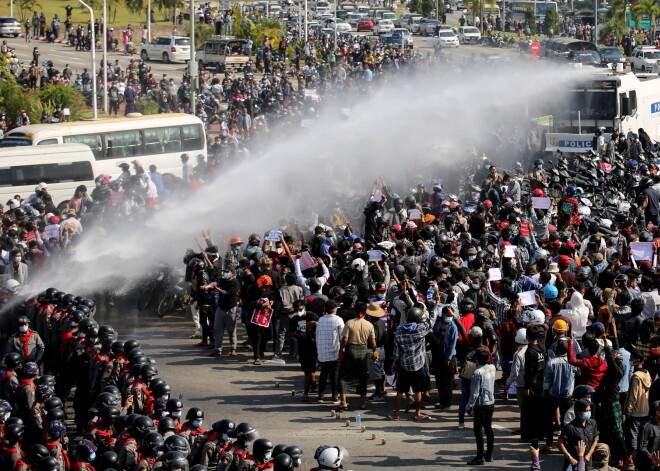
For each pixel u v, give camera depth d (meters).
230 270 30.67
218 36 106.75
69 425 25.55
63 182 50.75
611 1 171.25
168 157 57.91
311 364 26.59
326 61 102.56
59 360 26.03
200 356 30.94
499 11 162.25
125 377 21.92
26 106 75.62
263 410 25.88
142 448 17.73
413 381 24.66
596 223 33.44
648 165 52.38
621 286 25.00
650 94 64.88
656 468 19.44
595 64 94.94
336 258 30.31
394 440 23.53
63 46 122.56
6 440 19.12
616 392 21.50
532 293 24.80
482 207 35.16
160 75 100.56
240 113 72.06
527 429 22.47
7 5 147.25
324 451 16.77
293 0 182.38
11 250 33.69
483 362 21.67
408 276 27.62
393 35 123.44
